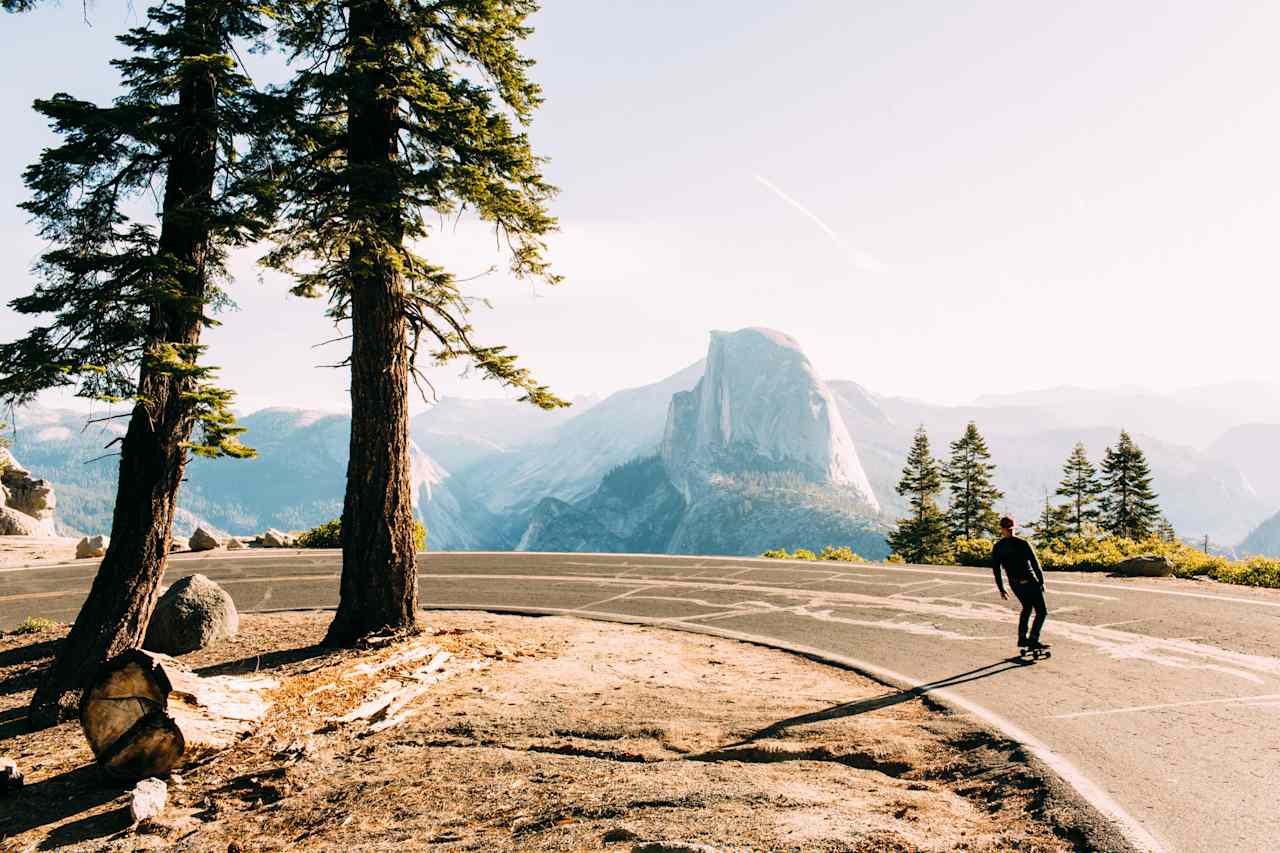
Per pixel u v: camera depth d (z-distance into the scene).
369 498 10.58
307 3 9.97
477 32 10.62
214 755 6.25
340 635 10.48
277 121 9.59
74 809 5.60
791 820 4.14
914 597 14.52
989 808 4.77
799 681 8.63
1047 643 9.98
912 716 6.95
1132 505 53.41
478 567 21.22
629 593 16.44
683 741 6.16
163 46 8.79
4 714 8.84
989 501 53.47
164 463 9.37
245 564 22.34
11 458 37.34
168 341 8.98
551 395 11.21
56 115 8.31
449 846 4.22
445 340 11.26
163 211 9.09
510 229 11.13
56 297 8.15
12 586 19.59
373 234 9.16
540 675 8.94
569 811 4.56
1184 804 4.68
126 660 6.06
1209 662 8.58
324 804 5.18
